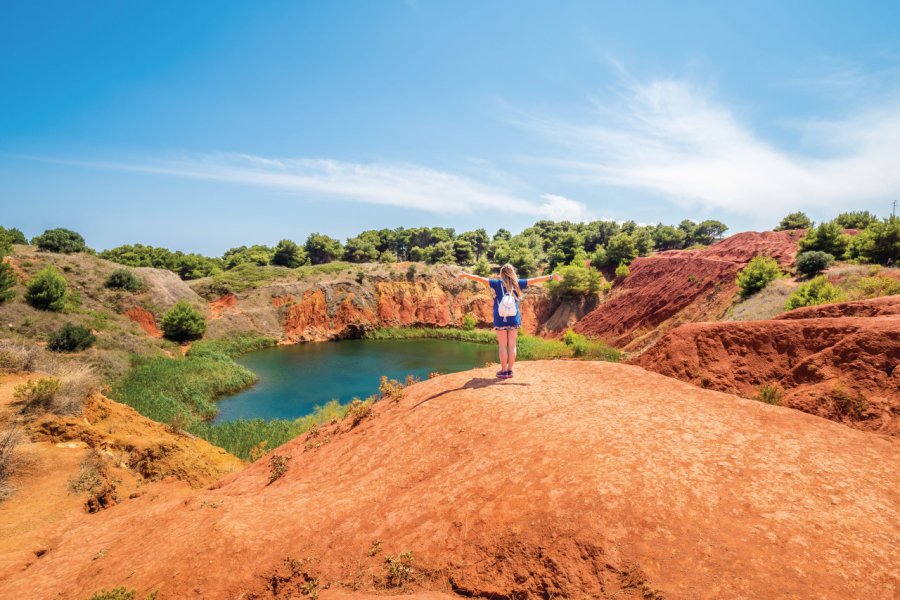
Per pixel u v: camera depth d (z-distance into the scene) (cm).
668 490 311
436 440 512
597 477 337
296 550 367
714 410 458
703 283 4469
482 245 9862
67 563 482
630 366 698
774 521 273
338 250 8900
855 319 566
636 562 259
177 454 1176
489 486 375
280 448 759
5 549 596
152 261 8294
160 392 2634
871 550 240
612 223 8794
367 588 315
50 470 956
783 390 545
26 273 3975
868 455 344
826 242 3966
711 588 232
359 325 6169
